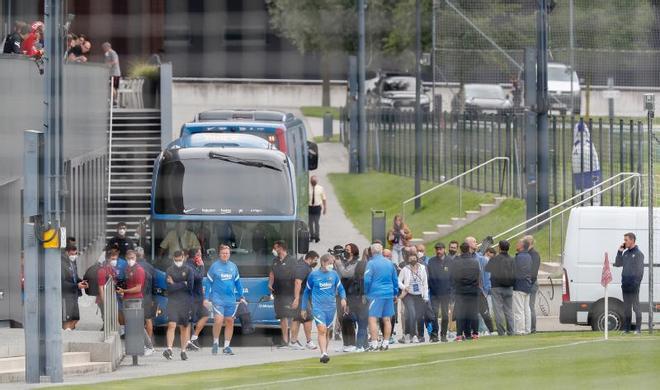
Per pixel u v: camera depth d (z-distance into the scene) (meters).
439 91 170.38
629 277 81.31
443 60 140.12
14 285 87.00
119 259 81.44
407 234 108.31
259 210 88.88
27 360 65.69
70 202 102.06
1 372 67.81
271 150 90.00
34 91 88.81
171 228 88.56
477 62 137.00
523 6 130.75
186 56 134.00
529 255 84.31
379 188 163.00
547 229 111.81
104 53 141.38
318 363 70.88
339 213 155.75
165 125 141.75
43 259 66.00
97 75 122.25
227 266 80.88
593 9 124.44
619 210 86.38
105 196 128.00
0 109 85.25
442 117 149.62
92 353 72.19
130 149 139.50
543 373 60.66
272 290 84.62
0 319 86.62
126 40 145.00
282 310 84.56
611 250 86.31
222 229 88.50
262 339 90.19
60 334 66.12
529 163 111.06
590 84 126.69
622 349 69.44
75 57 113.19
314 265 84.62
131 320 75.19
